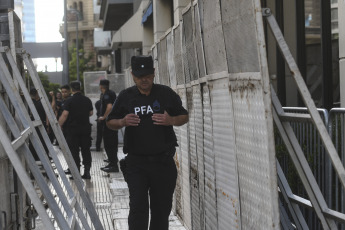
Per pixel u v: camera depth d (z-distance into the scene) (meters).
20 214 5.63
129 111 5.42
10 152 3.44
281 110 3.84
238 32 3.74
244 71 3.70
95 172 13.45
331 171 4.77
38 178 4.30
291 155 3.86
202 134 5.49
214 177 4.88
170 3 17.62
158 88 5.47
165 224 5.61
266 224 3.42
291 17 8.89
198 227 5.96
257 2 3.27
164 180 5.43
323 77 7.58
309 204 4.03
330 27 7.52
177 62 7.06
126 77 20.78
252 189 3.68
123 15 35.97
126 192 9.96
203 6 4.88
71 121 11.88
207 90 5.07
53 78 56.88
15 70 5.66
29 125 4.86
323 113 4.77
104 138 12.96
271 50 9.80
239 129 3.92
